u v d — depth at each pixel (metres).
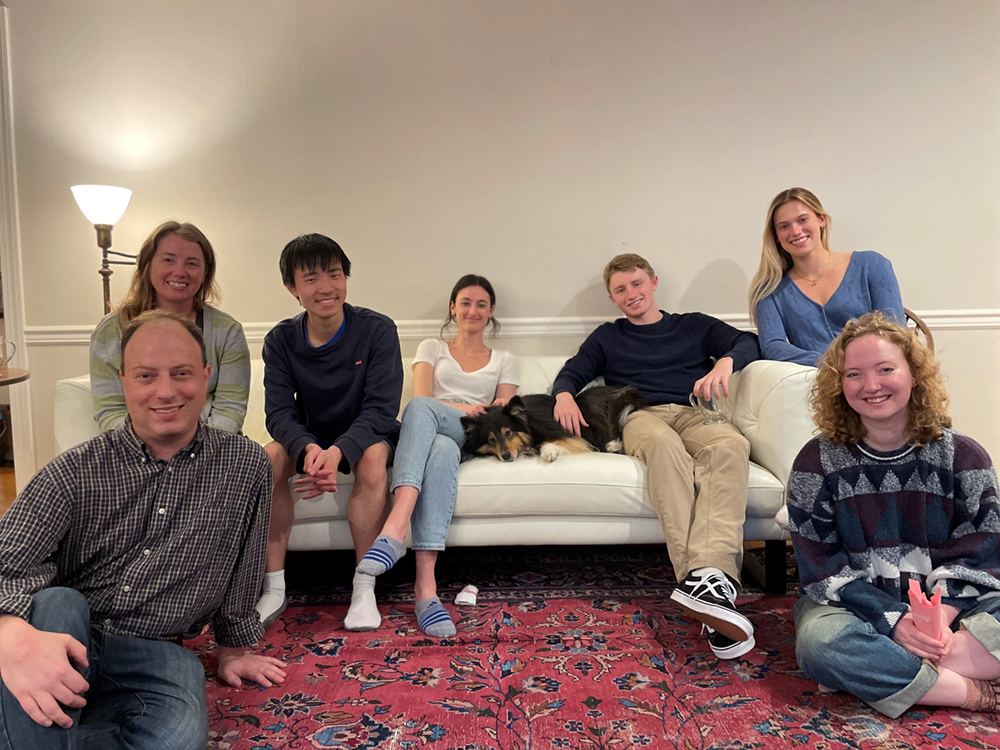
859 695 1.35
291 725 1.34
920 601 1.29
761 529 1.97
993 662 1.30
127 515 1.25
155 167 2.96
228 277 2.99
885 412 1.38
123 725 1.13
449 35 2.91
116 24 2.93
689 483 1.89
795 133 2.93
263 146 2.95
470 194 2.96
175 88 2.94
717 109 2.93
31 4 2.93
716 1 2.89
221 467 1.34
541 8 2.90
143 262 1.95
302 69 2.93
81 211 2.97
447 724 1.34
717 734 1.30
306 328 2.13
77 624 1.07
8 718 0.92
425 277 2.99
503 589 2.10
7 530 1.11
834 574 1.44
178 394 1.24
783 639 1.71
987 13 2.88
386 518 2.03
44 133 2.96
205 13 2.92
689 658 1.62
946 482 1.40
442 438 2.03
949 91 2.91
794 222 2.49
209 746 1.27
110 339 1.93
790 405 1.98
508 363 2.67
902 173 2.94
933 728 1.29
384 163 2.95
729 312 2.99
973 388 3.00
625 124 2.93
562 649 1.67
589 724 1.34
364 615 1.81
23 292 3.00
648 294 2.60
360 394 2.10
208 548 1.32
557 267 2.98
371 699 1.44
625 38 2.91
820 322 2.48
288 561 2.43
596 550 2.52
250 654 1.57
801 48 2.90
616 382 2.58
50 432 3.04
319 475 1.82
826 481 1.50
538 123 2.94
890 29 2.89
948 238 2.96
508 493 1.99
